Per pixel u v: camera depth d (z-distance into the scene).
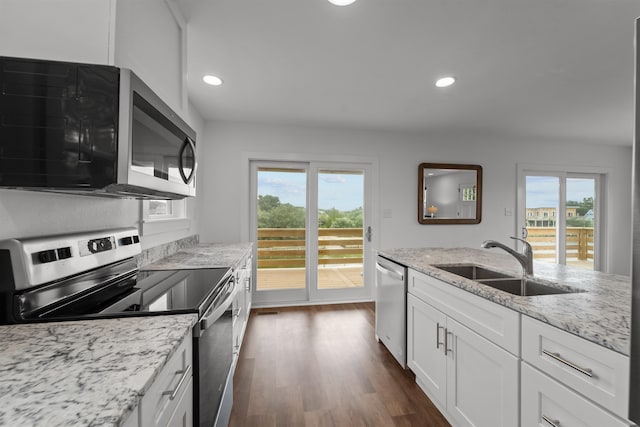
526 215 4.15
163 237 2.18
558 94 2.63
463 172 3.94
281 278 3.56
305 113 3.12
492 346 1.19
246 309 2.66
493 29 1.71
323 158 3.59
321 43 1.85
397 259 2.13
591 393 0.80
